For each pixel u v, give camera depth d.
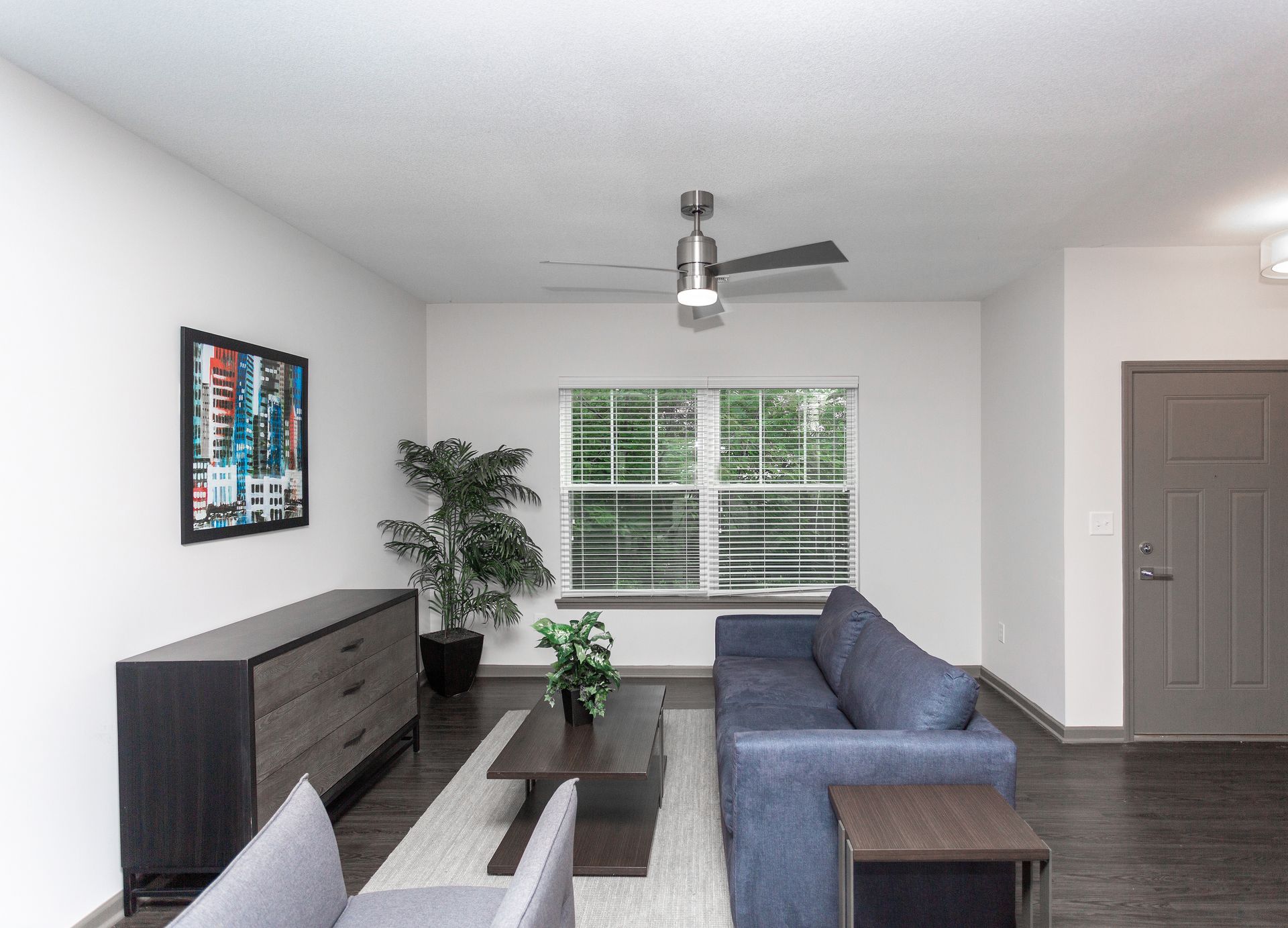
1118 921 2.35
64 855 2.21
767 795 2.15
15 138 2.08
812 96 2.29
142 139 2.58
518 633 5.31
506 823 3.01
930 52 2.04
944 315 5.22
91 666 2.33
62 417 2.23
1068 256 3.95
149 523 2.59
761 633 4.12
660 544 5.32
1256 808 3.15
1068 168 2.88
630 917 2.36
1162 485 3.95
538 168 2.87
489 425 5.33
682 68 2.12
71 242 2.27
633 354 5.29
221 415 2.97
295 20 1.88
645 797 3.22
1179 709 3.95
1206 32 1.95
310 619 3.08
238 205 3.14
